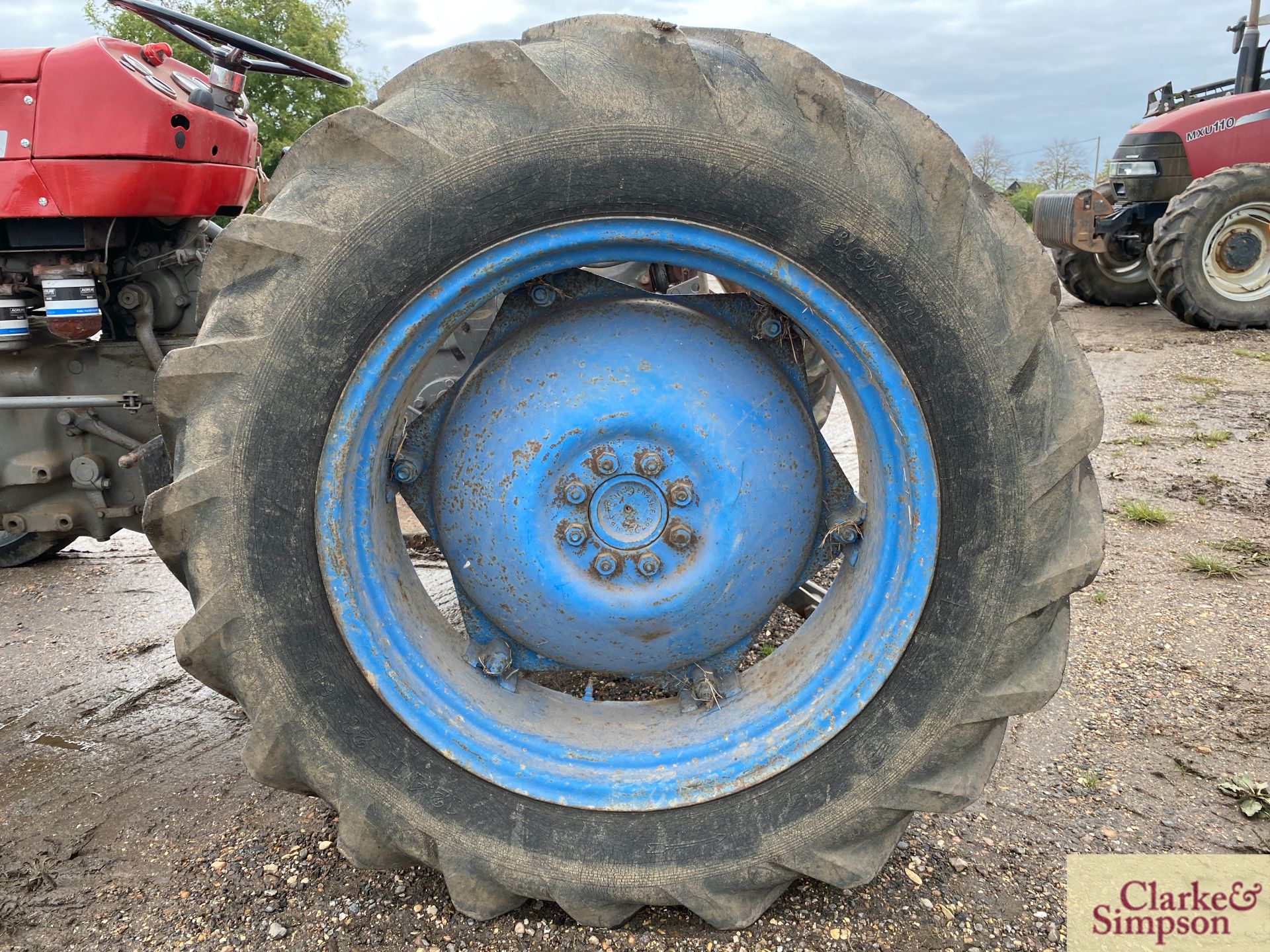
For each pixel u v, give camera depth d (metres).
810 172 1.58
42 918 1.99
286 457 1.66
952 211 1.60
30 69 2.35
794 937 1.89
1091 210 9.91
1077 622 3.36
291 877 2.09
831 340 1.73
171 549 1.70
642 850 1.84
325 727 1.76
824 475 1.99
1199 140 9.46
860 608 1.87
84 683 3.13
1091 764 2.53
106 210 2.37
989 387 1.65
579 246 1.66
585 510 1.83
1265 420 6.02
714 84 1.57
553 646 1.96
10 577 4.13
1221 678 2.96
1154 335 8.98
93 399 2.59
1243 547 4.00
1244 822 2.29
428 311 1.66
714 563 1.85
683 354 1.83
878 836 1.87
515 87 1.58
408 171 1.59
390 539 1.95
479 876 1.85
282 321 1.62
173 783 2.52
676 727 2.00
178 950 1.89
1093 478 1.79
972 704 1.76
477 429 1.85
